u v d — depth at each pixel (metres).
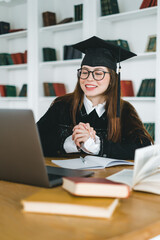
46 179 0.99
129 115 1.95
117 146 1.64
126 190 0.80
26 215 0.76
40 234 0.65
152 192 0.96
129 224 0.71
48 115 2.15
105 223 0.72
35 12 4.00
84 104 2.05
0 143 1.04
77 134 1.60
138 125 1.89
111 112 1.92
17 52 4.66
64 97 2.20
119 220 0.74
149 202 0.88
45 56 4.02
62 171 1.19
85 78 1.92
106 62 1.90
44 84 4.03
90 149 1.61
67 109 2.12
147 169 1.03
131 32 3.47
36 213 0.77
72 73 4.02
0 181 1.11
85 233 0.66
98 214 0.74
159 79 3.00
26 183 1.04
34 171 1.00
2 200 0.88
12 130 0.99
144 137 1.81
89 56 1.92
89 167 1.36
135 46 3.45
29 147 0.98
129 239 0.66
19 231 0.67
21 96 4.41
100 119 2.00
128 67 3.52
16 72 4.68
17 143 1.00
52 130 2.11
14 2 4.43
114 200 0.79
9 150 1.03
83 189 0.79
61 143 2.00
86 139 1.60
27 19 4.09
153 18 3.29
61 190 0.86
